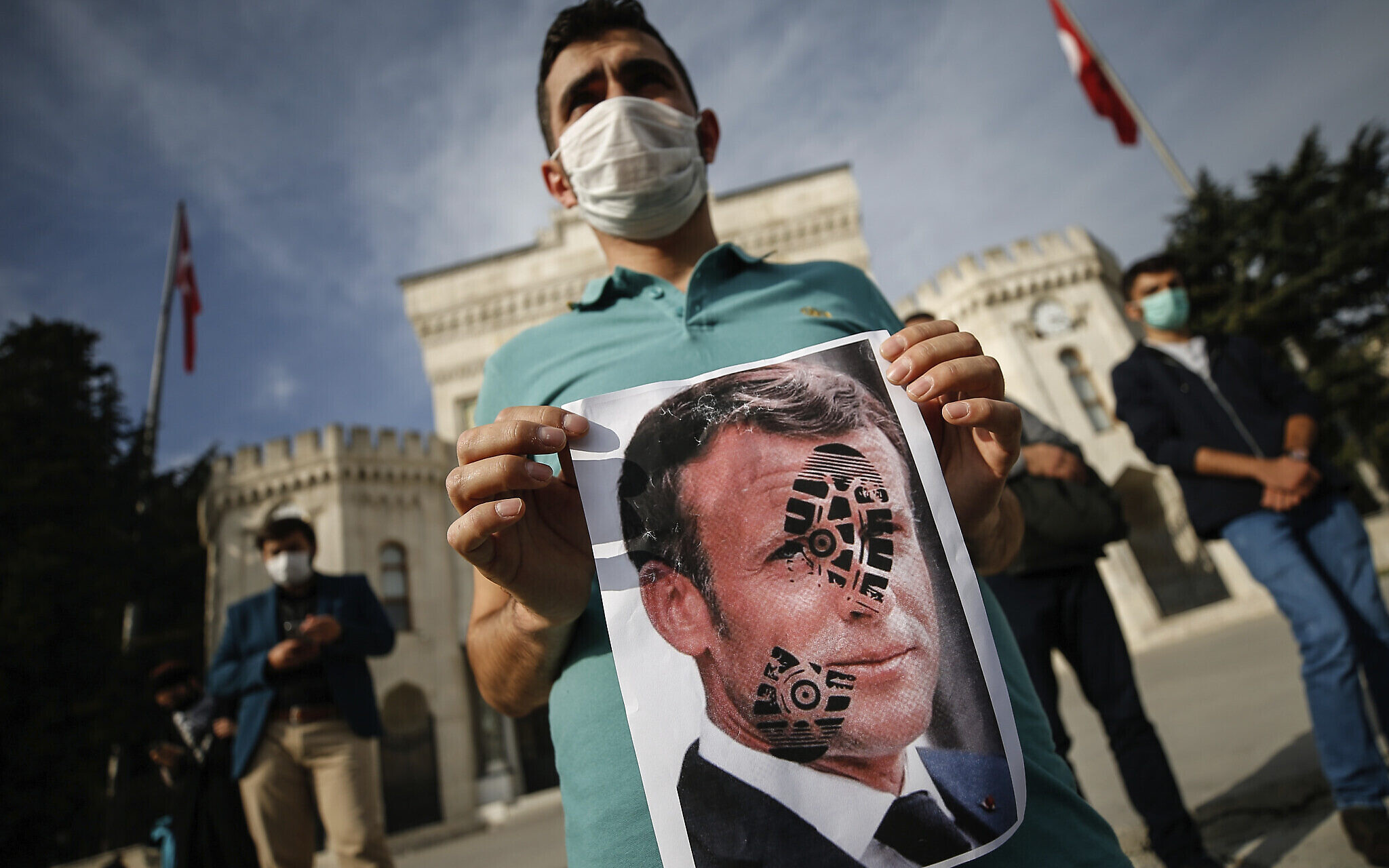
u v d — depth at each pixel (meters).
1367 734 2.17
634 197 1.38
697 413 0.95
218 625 16.23
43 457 18.61
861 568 0.86
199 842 3.10
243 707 2.97
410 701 15.66
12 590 15.08
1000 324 20.12
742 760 0.80
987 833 0.76
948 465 0.95
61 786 14.03
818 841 0.76
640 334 1.17
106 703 14.87
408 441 18.00
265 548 3.27
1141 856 2.51
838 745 0.80
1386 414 20.86
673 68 1.64
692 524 0.89
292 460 16.95
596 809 0.90
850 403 0.93
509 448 0.85
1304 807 2.59
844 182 22.36
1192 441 2.76
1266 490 2.50
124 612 18.05
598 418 0.95
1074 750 4.71
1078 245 20.88
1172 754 3.77
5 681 14.41
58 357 21.47
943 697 0.80
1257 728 3.77
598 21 1.54
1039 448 2.75
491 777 15.33
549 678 1.08
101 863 5.74
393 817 14.32
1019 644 2.61
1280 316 22.97
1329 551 2.55
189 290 20.00
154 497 20.70
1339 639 2.24
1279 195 24.47
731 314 1.16
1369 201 23.55
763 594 0.86
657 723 0.82
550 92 1.57
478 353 21.84
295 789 2.93
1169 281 2.98
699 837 0.78
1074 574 2.65
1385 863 2.02
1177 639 16.08
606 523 0.90
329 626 2.92
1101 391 19.52
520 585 0.87
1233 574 17.28
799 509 0.89
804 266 1.34
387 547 16.95
